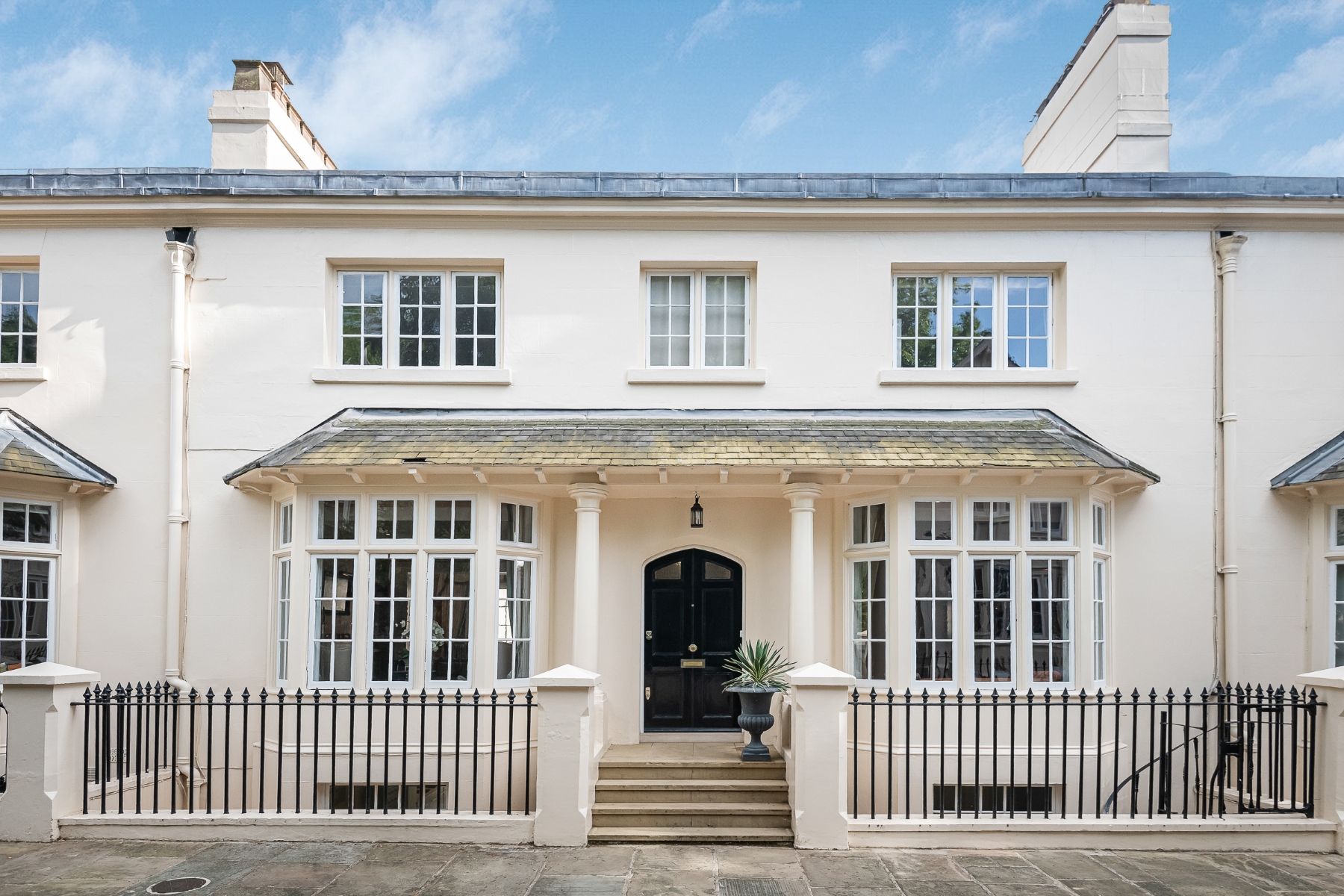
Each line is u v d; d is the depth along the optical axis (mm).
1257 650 10609
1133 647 10555
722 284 11469
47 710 8250
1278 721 8867
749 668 9773
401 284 11398
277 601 10555
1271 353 10969
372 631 10047
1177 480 10797
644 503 11297
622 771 9555
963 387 11023
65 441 10867
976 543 10172
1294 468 10797
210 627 10586
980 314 11359
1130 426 10891
